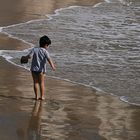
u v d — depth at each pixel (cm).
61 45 2984
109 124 1598
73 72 2334
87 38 3250
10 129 1478
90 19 4112
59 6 4809
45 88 2031
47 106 1773
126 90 2064
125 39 3288
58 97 1908
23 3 4844
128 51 2898
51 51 2798
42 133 1462
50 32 3428
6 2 4834
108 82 2180
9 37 3194
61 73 2306
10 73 2244
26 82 2097
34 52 1873
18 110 1694
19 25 3656
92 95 1966
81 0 5334
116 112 1745
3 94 1895
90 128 1546
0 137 1400
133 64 2553
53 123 1571
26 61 1873
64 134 1469
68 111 1723
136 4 5341
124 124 1611
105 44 3080
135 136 1491
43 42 1888
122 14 4559
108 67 2461
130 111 1770
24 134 1441
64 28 3609
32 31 3447
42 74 1864
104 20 4100
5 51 2759
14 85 2038
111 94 1995
